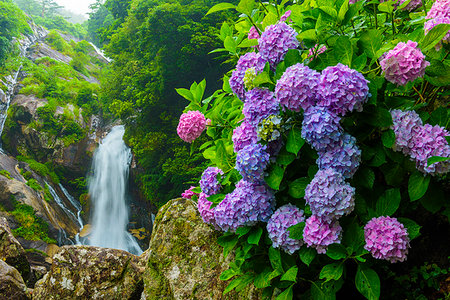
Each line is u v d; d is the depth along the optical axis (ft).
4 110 76.79
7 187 55.83
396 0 6.10
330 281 5.20
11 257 20.86
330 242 4.82
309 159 5.58
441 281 5.72
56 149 72.18
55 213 60.59
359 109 4.63
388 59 4.64
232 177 6.81
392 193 4.99
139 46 62.64
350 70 4.59
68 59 118.11
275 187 5.18
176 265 8.77
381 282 6.27
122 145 74.23
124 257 11.14
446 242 5.89
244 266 6.60
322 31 5.70
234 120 7.25
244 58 5.88
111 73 80.64
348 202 4.61
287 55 5.38
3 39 91.25
